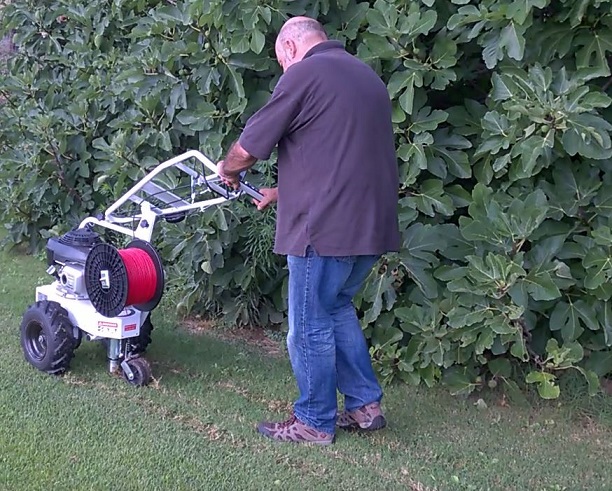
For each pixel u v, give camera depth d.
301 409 3.86
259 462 3.64
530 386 4.55
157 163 5.39
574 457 3.91
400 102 4.27
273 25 4.60
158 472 3.50
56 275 4.59
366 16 4.45
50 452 3.62
